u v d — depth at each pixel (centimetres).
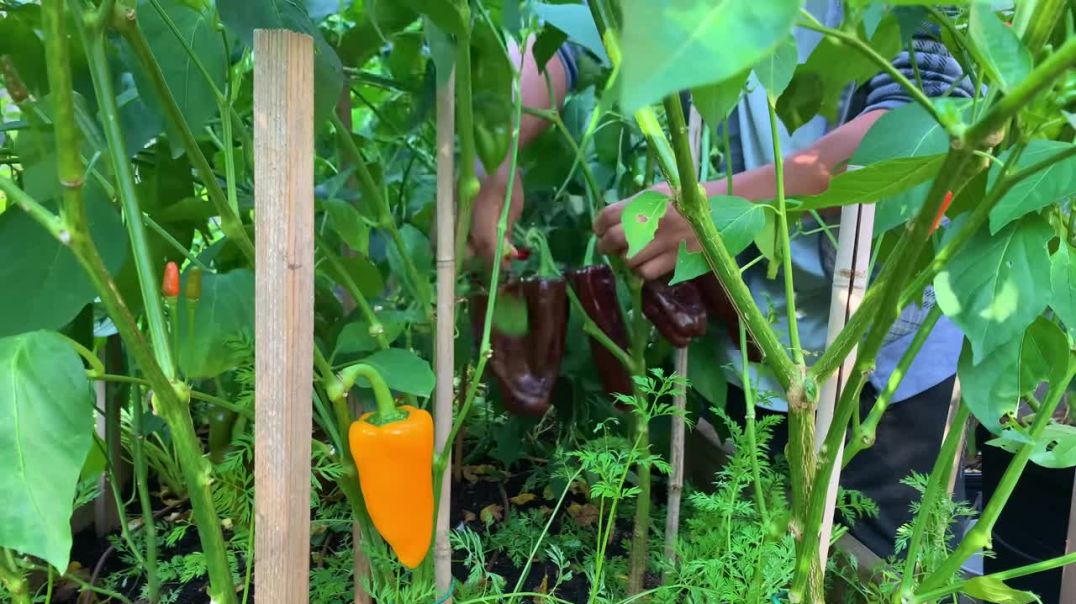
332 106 75
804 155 95
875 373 130
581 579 121
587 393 153
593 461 86
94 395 100
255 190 53
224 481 81
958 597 102
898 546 93
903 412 131
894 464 131
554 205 150
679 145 52
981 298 54
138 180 107
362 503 86
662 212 60
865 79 78
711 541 88
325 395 89
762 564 77
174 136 76
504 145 91
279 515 58
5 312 62
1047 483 130
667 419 137
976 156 47
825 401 80
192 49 73
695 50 18
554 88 128
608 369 122
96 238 65
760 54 18
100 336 112
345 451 82
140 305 91
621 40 18
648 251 100
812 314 139
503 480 158
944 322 131
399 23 95
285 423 56
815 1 70
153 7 72
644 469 110
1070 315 54
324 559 118
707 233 57
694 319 105
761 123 133
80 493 93
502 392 112
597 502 138
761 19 19
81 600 110
